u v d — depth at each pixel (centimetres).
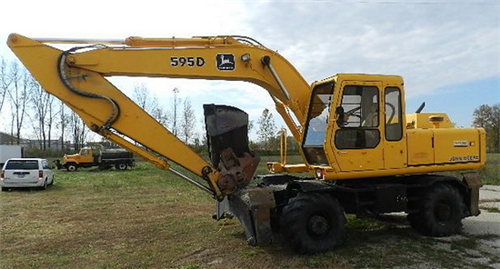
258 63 650
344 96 615
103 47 566
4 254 604
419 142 666
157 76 593
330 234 585
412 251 592
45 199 1199
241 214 596
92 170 2648
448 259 555
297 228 562
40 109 4791
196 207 1013
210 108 611
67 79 545
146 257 579
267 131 3369
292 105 675
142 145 570
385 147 637
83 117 554
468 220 825
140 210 976
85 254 599
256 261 552
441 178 696
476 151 720
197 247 624
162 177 1947
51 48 544
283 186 662
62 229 770
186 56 605
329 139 600
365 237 675
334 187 605
